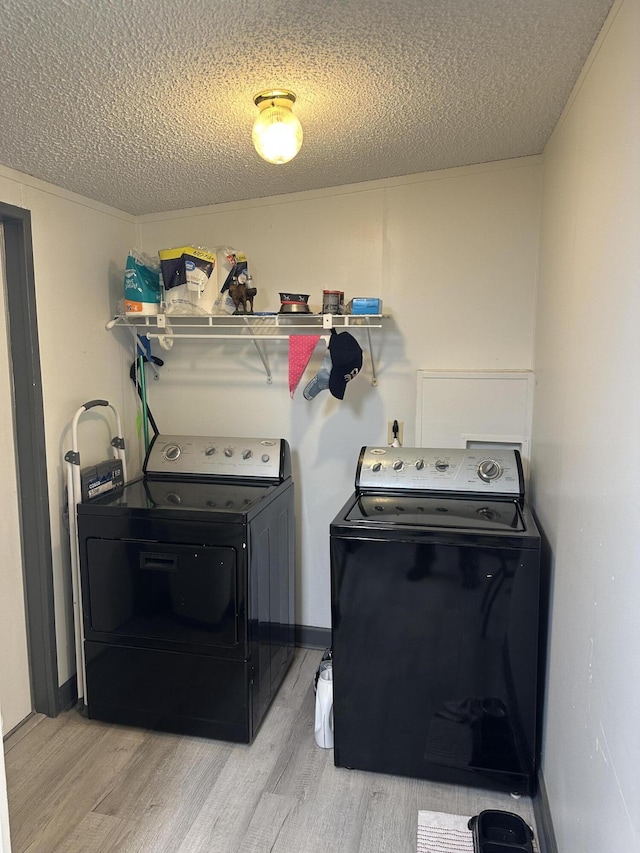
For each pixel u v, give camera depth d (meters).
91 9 1.16
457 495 2.24
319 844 1.71
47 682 2.30
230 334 2.72
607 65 1.22
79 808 1.85
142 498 2.25
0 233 2.12
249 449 2.55
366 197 2.51
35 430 2.18
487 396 2.42
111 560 2.15
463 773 1.91
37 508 2.21
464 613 1.83
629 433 1.02
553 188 1.95
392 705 1.93
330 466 2.71
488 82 1.56
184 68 1.42
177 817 1.81
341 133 1.92
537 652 1.80
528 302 2.38
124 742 2.16
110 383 2.64
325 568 2.77
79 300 2.42
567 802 1.45
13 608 2.22
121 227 2.70
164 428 2.89
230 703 2.11
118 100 1.59
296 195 2.59
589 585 1.29
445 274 2.46
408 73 1.50
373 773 1.99
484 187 2.37
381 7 1.19
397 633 1.88
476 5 1.20
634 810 0.93
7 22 1.20
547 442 1.93
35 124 1.72
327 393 2.67
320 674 2.20
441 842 1.71
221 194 2.55
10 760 2.07
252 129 1.77
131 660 2.19
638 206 1.00
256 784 1.95
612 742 1.07
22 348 2.15
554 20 1.25
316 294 2.62
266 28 1.27
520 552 1.77
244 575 2.04
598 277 1.27
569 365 1.58
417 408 2.50
